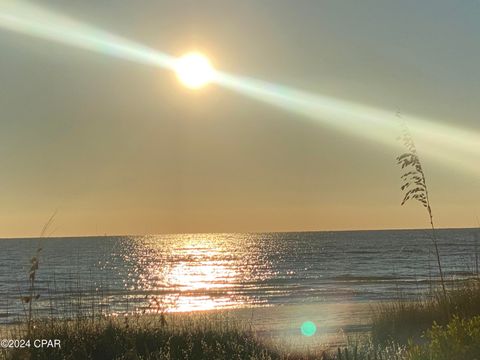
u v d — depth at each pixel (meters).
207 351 9.92
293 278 60.12
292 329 19.94
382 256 95.62
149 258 100.38
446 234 197.75
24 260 90.50
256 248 141.25
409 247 114.38
